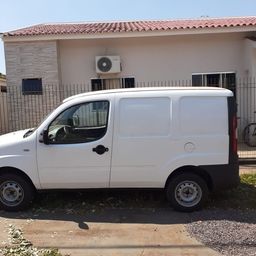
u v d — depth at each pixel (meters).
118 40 14.49
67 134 7.24
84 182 7.22
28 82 14.23
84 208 7.45
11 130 14.34
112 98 7.20
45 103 14.23
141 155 7.12
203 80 14.62
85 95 7.33
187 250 5.53
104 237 6.07
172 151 7.11
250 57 13.91
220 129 7.11
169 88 7.26
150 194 7.95
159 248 5.62
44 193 7.77
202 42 14.48
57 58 14.15
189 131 7.10
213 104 7.13
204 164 7.10
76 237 6.09
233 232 6.14
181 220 6.76
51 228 6.50
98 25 16.28
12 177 7.29
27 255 5.39
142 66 14.59
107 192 7.93
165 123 7.11
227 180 7.13
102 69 14.34
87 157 7.16
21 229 6.46
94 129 7.22
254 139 13.88
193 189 7.19
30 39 13.96
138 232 6.25
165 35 14.10
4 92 18.73
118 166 7.15
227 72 14.55
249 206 7.46
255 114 14.29
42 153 7.21
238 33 14.41
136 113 7.13
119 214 7.13
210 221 6.66
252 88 14.22
